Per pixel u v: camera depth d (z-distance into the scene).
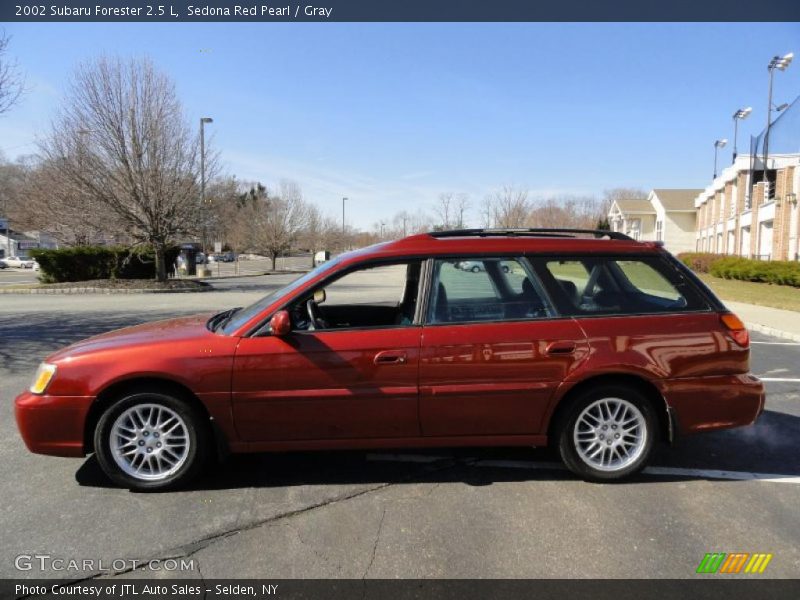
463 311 3.76
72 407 3.59
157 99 20.73
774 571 2.81
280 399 3.60
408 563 2.87
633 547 3.03
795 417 5.42
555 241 3.98
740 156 36.47
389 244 3.96
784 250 26.33
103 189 20.52
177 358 3.58
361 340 3.64
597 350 3.71
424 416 3.68
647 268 3.97
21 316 12.75
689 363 3.77
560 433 3.80
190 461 3.69
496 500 3.59
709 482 3.87
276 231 48.94
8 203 52.72
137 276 25.00
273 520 3.33
